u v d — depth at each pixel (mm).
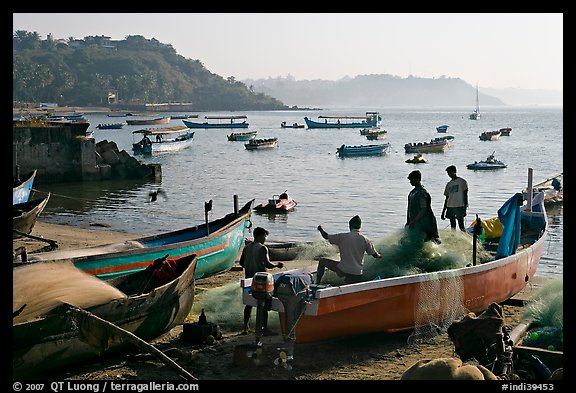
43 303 9727
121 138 114188
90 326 9461
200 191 40156
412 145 72062
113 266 13812
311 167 56406
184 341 11039
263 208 30828
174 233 17797
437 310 11422
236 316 12234
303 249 18219
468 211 30797
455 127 158000
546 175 48031
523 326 10570
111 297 10297
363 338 11016
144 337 10805
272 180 46094
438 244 12773
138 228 26906
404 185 42469
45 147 42062
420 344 11039
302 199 35812
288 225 27547
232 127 146750
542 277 16938
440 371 7875
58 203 34469
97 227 26984
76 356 9602
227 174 50656
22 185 27469
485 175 48094
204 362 10008
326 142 97812
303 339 10297
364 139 106562
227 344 10820
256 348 9836
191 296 12070
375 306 10656
